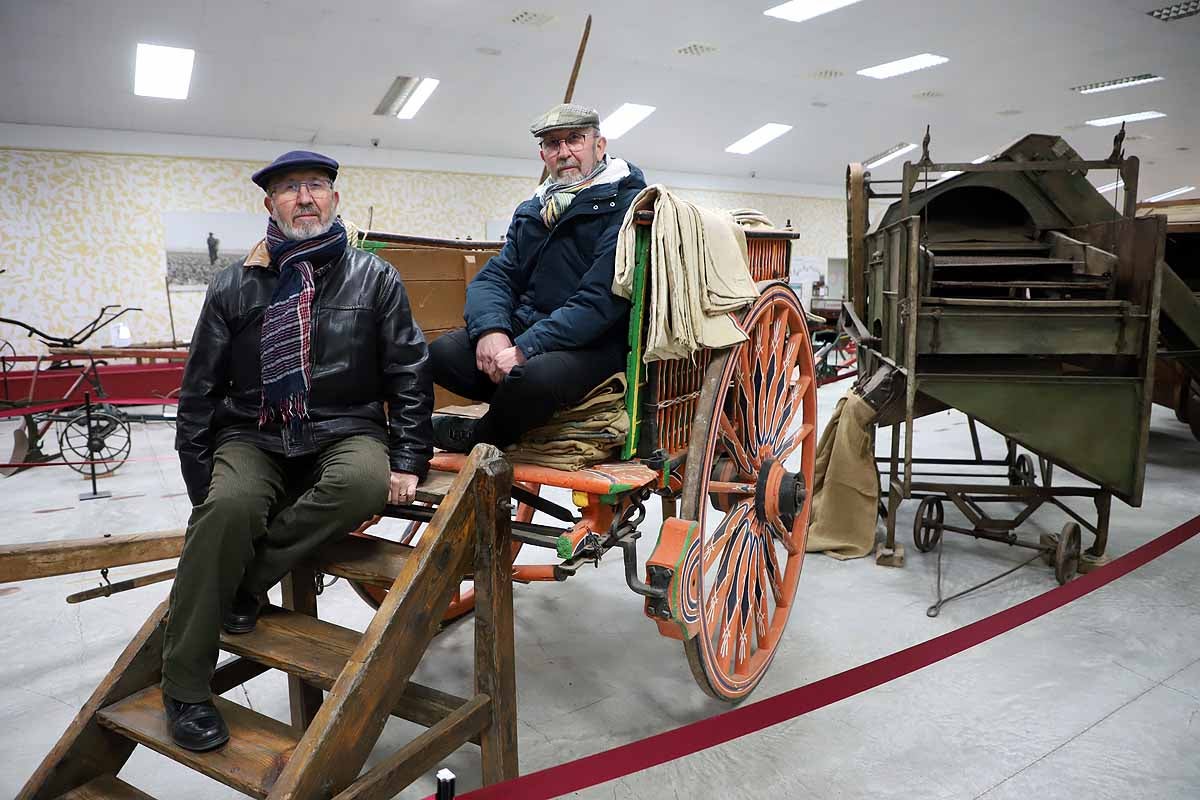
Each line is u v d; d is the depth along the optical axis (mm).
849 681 1748
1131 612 3064
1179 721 2291
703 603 2123
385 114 11938
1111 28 9891
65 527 4539
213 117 10727
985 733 2244
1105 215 3904
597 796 1984
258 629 1793
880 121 14617
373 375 1955
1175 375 6137
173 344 8391
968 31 9992
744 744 2209
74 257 10609
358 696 1463
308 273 1877
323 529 1767
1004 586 3416
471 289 2285
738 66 11383
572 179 2201
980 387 3416
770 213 18328
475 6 8805
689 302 2010
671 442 2260
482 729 1723
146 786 2043
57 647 2920
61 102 9703
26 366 10422
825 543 3883
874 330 4383
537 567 1978
